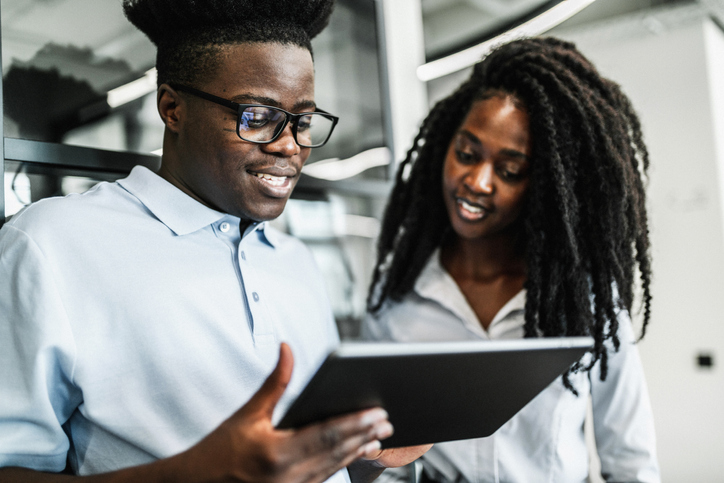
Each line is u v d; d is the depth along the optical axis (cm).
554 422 101
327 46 144
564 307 103
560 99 101
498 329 109
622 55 282
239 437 44
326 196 146
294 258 93
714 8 251
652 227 117
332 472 47
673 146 268
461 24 295
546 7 181
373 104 156
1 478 57
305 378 83
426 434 62
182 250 73
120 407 65
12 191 86
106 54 98
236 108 67
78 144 94
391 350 44
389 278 123
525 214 106
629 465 104
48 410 61
